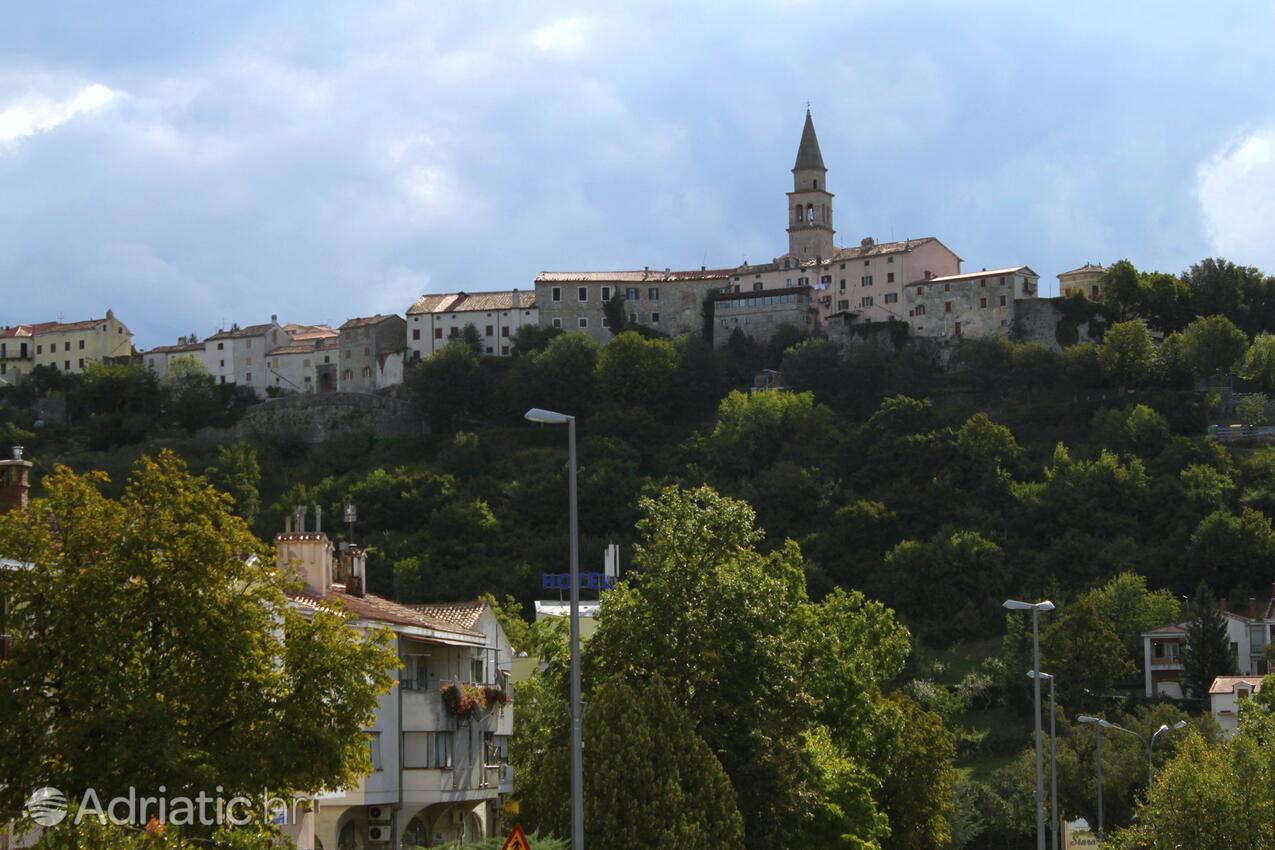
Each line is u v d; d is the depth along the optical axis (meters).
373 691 57.78
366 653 57.66
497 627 104.00
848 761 99.38
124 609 53.75
